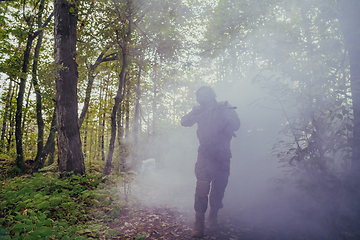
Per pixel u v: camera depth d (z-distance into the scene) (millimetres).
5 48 9484
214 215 2824
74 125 6285
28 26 10016
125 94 9344
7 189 3939
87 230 2721
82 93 10844
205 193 2594
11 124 12781
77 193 4246
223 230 2668
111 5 6285
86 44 6695
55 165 8031
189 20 7641
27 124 12711
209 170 2719
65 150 6051
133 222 3137
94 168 8570
